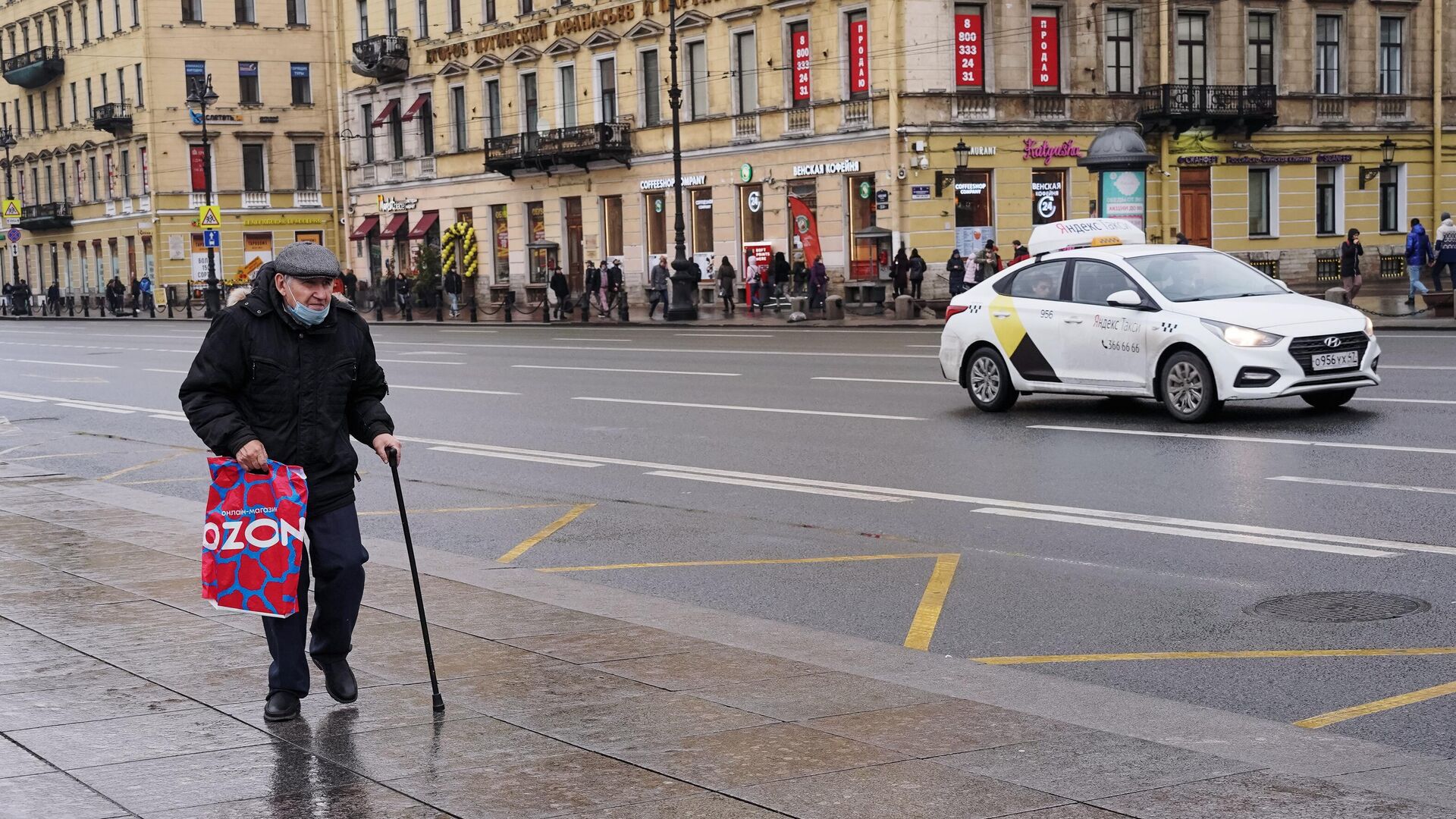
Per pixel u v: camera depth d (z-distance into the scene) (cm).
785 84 4928
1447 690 675
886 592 913
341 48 7219
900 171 4519
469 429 1884
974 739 591
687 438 1683
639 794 532
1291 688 689
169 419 2191
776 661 726
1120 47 4819
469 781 552
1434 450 1338
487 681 692
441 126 6606
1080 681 710
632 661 727
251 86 8138
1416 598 843
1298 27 5072
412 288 6575
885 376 2278
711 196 5266
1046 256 1781
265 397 633
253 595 617
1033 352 1741
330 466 645
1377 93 5244
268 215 8181
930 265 4566
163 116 7981
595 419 1919
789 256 4966
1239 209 5038
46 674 718
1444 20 5366
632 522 1192
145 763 581
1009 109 4634
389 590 907
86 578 959
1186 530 1049
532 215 6169
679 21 5291
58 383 2958
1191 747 593
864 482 1323
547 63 5938
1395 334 2772
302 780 558
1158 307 1633
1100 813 502
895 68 4503
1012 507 1171
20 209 8994
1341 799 514
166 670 722
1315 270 5172
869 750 577
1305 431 1495
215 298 6844
